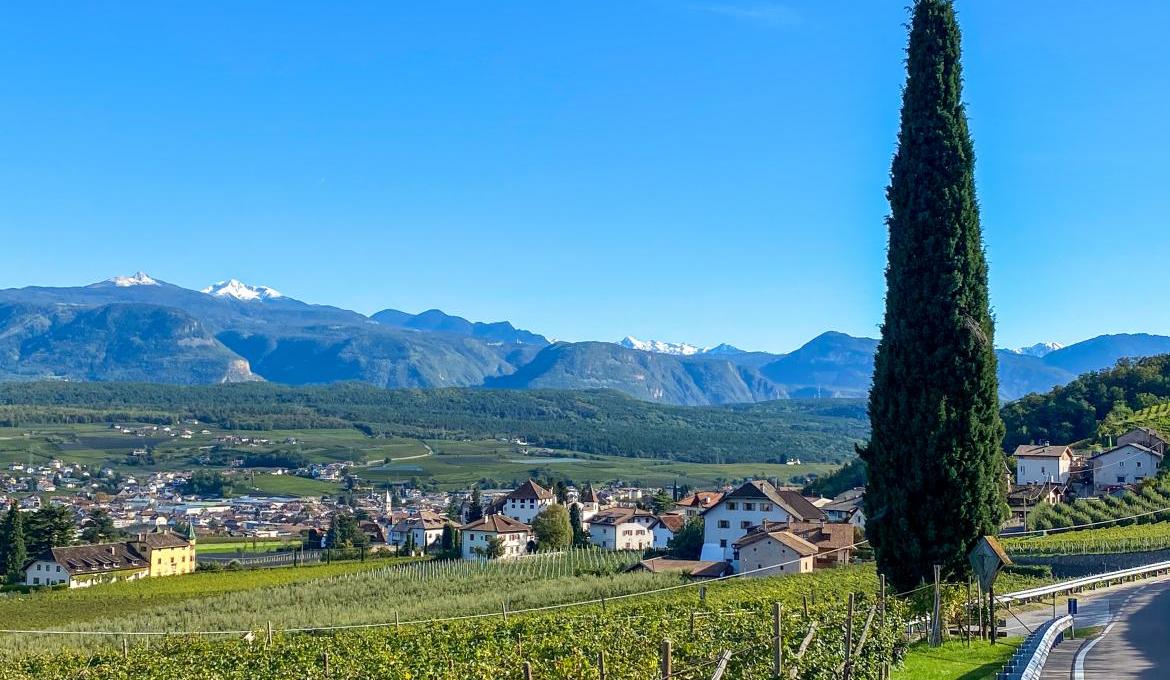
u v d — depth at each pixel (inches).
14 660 1998.0
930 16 1315.2
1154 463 4227.4
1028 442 5526.6
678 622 1524.4
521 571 3949.3
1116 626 1360.7
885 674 997.8
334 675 1451.8
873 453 1339.8
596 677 1116.5
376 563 4901.6
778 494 4151.1
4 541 4945.9
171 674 1660.9
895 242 1325.0
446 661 1451.8
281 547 6815.9
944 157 1295.5
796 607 1624.0
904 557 1299.2
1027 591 1665.8
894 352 1315.2
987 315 1312.7
